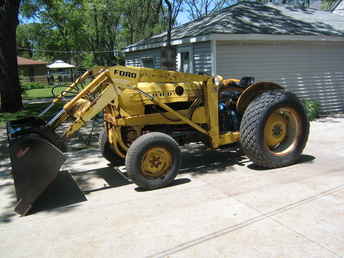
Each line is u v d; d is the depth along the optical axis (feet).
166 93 15.97
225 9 38.83
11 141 12.53
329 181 15.01
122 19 137.80
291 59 32.35
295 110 16.97
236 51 29.71
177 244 10.37
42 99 63.36
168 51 34.53
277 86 17.81
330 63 34.60
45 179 12.97
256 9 37.50
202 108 16.98
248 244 10.18
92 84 14.14
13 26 41.96
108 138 16.98
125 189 15.12
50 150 12.90
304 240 10.27
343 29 35.45
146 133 15.93
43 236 11.24
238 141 18.01
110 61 145.48
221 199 13.50
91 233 11.28
